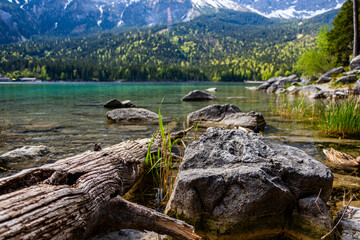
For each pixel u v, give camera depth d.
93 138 5.54
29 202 1.58
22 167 3.68
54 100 15.57
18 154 3.96
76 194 1.84
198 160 2.59
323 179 2.25
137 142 3.54
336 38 33.44
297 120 8.13
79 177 2.06
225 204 2.15
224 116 7.47
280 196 2.14
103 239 2.03
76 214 1.75
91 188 1.99
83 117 8.63
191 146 2.88
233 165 2.44
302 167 2.38
